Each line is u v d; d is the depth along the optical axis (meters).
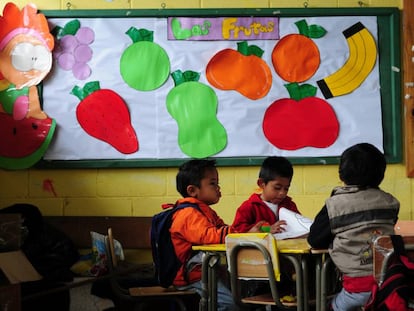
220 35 4.63
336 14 4.66
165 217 3.49
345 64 4.66
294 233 3.30
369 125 4.65
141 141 4.62
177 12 4.61
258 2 4.64
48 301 3.94
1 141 4.58
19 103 4.58
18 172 4.60
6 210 4.00
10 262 3.41
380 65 4.67
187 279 3.45
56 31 4.62
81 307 4.50
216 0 4.64
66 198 4.61
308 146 4.63
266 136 4.62
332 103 4.65
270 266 2.93
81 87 4.61
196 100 4.62
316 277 3.01
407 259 2.68
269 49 4.64
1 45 4.58
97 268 4.11
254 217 3.73
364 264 2.86
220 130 4.62
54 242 4.00
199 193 3.60
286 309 3.11
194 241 3.37
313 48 4.65
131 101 4.62
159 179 4.64
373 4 4.68
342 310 2.92
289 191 4.64
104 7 4.62
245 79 4.63
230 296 3.35
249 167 4.64
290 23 4.66
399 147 4.65
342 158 3.04
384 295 2.64
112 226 4.56
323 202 4.64
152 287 3.67
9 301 3.35
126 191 4.63
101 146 4.61
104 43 4.62
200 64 4.63
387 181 4.66
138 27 4.63
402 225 3.86
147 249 4.59
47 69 4.58
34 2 4.62
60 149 4.60
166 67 4.63
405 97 4.65
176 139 4.62
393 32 4.66
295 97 4.64
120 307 4.06
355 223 2.89
